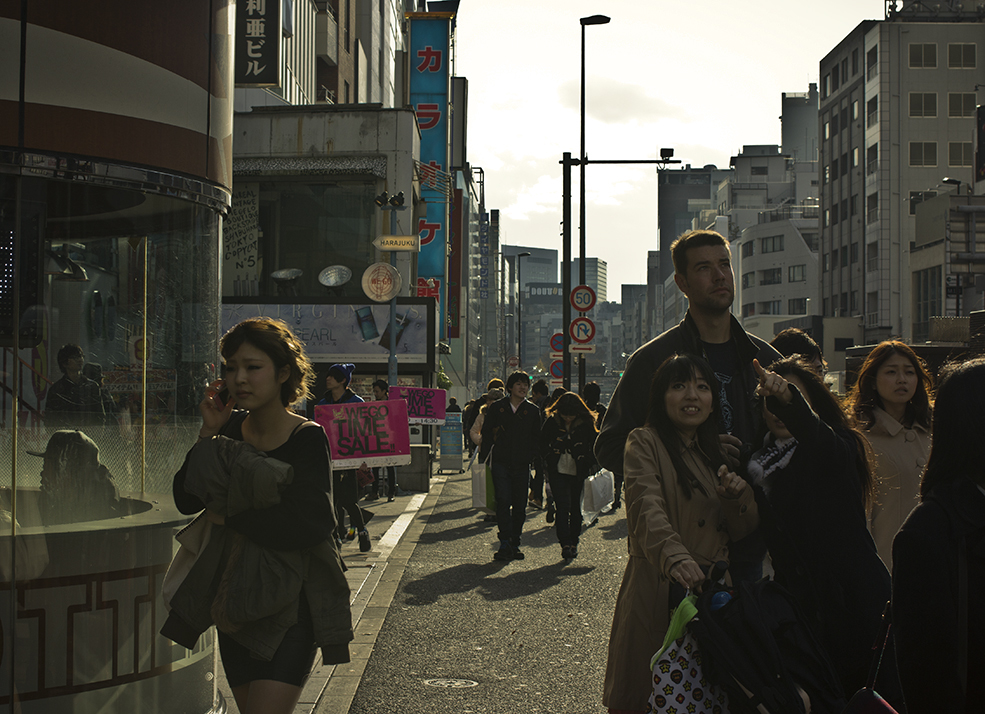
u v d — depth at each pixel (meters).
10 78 4.05
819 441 3.66
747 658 3.02
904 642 2.31
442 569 9.91
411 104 32.09
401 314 25.02
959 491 2.34
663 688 3.15
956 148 67.12
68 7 4.18
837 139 74.75
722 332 4.42
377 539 12.05
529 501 16.62
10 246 4.08
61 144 4.16
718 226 114.44
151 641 4.43
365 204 25.55
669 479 3.76
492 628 7.29
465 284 66.94
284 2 24.70
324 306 24.94
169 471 4.55
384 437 12.03
